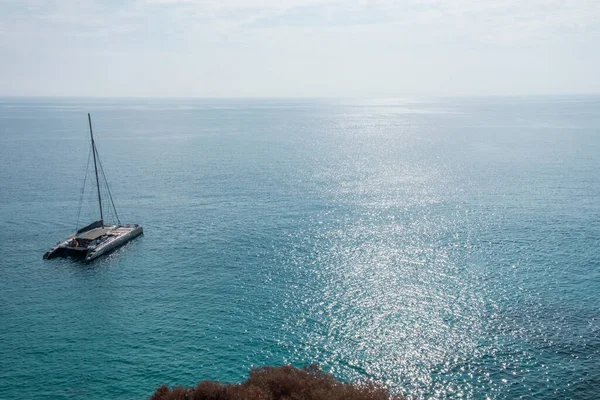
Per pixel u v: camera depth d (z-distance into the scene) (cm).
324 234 10206
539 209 11744
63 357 5844
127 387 5316
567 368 5528
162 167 17962
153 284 7919
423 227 10575
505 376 5444
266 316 6831
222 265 8662
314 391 3881
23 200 13062
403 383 5388
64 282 8031
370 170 17438
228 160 19675
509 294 7312
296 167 18075
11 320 6738
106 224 10981
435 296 7331
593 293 7256
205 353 5947
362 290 7581
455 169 17362
